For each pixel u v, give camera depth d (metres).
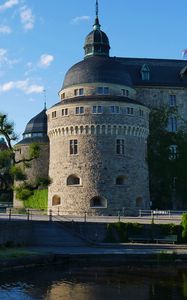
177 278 30.34
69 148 58.56
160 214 54.66
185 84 72.88
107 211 56.31
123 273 31.80
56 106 60.25
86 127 57.78
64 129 59.00
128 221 46.06
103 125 57.59
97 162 57.25
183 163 67.62
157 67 74.69
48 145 77.94
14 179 39.66
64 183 58.25
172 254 36.72
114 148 57.75
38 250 37.91
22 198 40.09
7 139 39.31
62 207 57.94
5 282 28.86
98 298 25.31
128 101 59.19
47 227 43.59
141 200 59.38
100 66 61.81
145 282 29.16
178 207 66.88
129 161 58.34
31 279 29.78
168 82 72.69
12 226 40.00
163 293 26.48
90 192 56.75
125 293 26.42
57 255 35.62
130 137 58.97
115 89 60.62
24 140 81.62
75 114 58.31
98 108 57.94
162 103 71.25
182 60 77.69
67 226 44.38
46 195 67.69
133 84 70.50
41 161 77.38
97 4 70.94
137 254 36.53
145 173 60.75
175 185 67.00
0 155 39.09
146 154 61.69
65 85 62.81
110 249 39.59
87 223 44.62
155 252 37.34
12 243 39.84
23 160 40.59
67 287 27.69
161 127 69.69
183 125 71.12
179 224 44.72
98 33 68.69
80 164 57.59
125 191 57.50
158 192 66.69
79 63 64.00
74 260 35.75
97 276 30.83
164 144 68.06
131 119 58.78
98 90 60.31
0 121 38.81
